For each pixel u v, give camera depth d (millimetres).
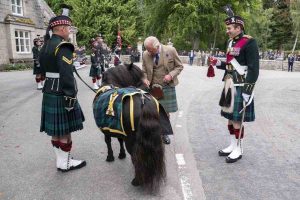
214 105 9289
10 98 9922
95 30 35062
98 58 11672
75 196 3805
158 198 3748
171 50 5535
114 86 4098
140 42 40781
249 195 3844
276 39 50844
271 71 26047
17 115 7691
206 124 7027
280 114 8273
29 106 8742
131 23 37188
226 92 4797
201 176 4355
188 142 5777
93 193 3873
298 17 42312
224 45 37531
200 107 8961
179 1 34938
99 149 5344
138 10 38938
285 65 27484
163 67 5500
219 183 4152
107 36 34844
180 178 4285
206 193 3883
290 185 4113
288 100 10547
